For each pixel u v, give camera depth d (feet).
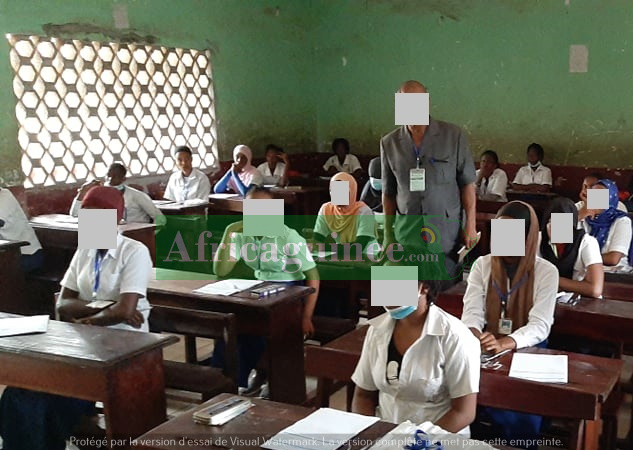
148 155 26.04
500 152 29.37
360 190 31.32
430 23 30.14
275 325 11.72
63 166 22.98
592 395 7.54
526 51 28.17
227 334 10.99
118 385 8.62
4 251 17.19
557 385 7.77
